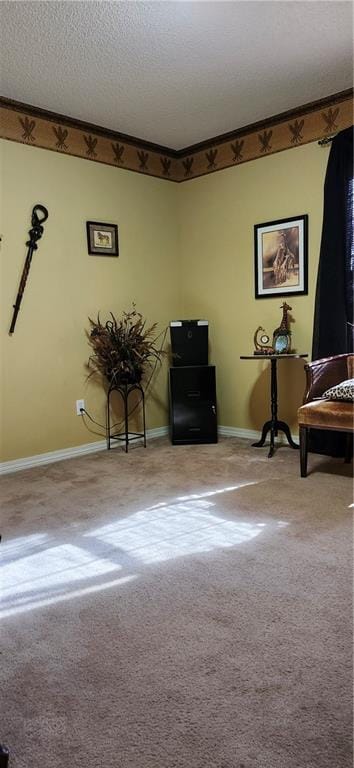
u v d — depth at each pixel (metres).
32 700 1.29
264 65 2.92
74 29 2.48
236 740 1.15
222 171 4.18
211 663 1.41
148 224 4.28
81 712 1.24
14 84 3.06
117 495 2.85
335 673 1.36
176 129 3.90
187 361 4.11
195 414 4.05
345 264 3.40
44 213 3.52
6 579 1.92
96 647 1.50
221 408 4.42
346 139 3.33
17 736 1.17
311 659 1.42
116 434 4.12
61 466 3.51
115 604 1.73
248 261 4.07
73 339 3.76
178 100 3.37
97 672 1.39
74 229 3.73
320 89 3.28
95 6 2.30
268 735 1.16
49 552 2.14
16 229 3.38
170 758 1.10
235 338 4.24
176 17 2.41
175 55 2.77
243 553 2.08
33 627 1.61
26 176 3.42
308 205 3.66
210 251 4.34
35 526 2.42
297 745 1.13
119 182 4.03
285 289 3.85
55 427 3.68
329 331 3.47
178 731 1.18
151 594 1.79
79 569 1.99
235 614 1.65
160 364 4.47
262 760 1.09
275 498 2.71
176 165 4.49
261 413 4.14
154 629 1.58
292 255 3.78
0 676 1.38
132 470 3.35
